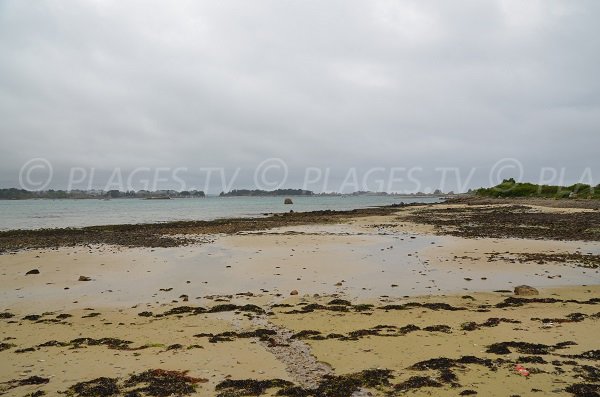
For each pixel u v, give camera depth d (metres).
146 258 22.67
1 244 29.58
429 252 23.91
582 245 25.77
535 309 12.50
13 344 9.91
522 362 7.98
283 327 11.08
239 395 6.89
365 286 16.12
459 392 6.71
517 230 34.53
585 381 7.02
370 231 36.66
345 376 7.54
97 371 8.08
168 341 10.02
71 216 66.94
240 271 19.02
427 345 9.24
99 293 15.38
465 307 12.98
